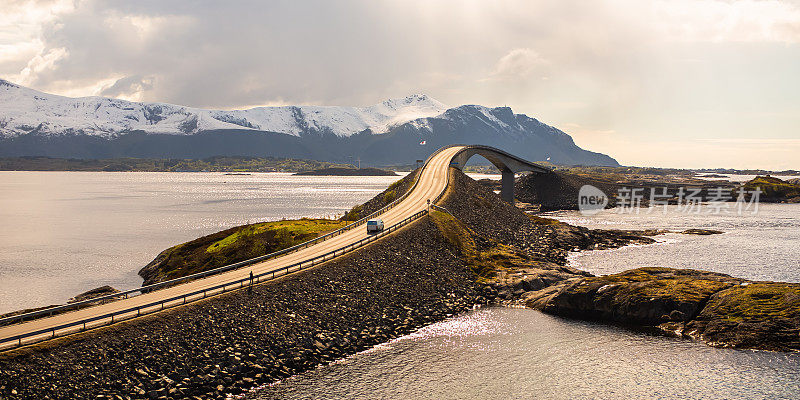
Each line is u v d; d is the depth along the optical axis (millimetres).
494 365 67375
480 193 180375
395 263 99562
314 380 61906
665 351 71438
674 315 79875
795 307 73375
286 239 118688
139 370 56688
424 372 64938
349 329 75312
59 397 51375
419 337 76938
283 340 68375
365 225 127125
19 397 50156
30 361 53812
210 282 82438
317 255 97312
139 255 159625
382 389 60406
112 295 73188
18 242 185875
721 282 86562
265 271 87125
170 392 55000
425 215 130750
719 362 67375
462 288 99250
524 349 72562
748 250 154500
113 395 52938
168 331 63312
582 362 68375
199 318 67125
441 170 195500
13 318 62406
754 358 68188
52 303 106250
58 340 57594
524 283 100062
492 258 115312
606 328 81000
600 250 154750
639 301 82625
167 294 76312
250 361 63125
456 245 117250
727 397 58750
